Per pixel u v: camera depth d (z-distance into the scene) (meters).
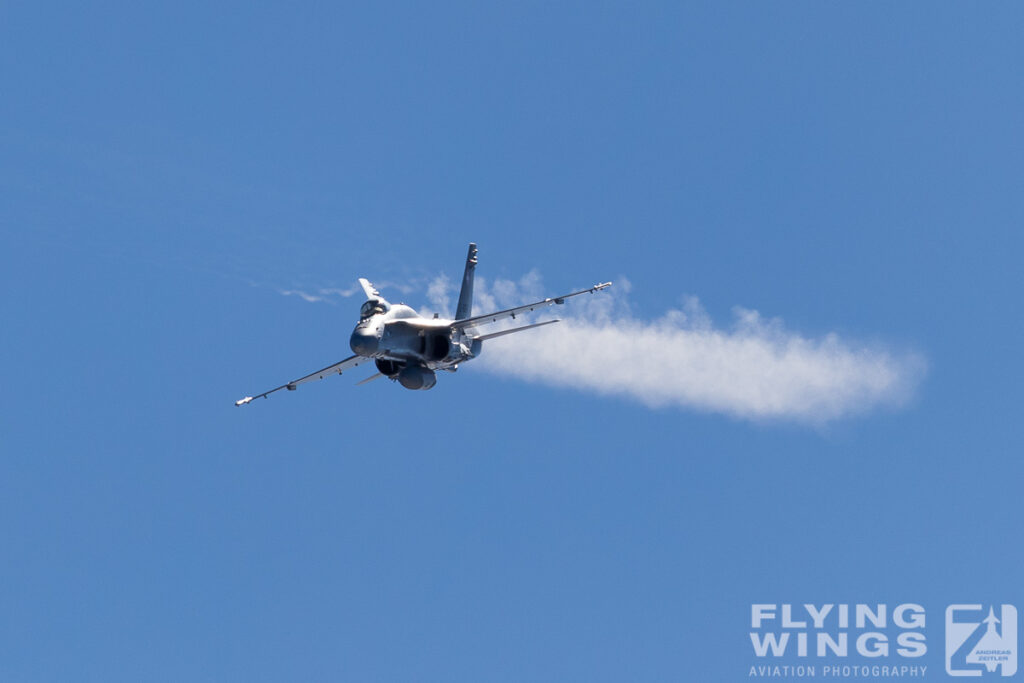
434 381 131.38
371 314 127.50
